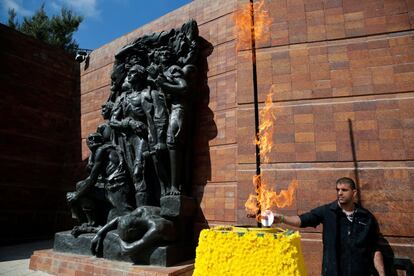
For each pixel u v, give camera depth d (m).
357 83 5.19
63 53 10.53
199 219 6.03
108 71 9.32
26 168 9.22
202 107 6.53
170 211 5.56
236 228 2.60
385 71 5.10
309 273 4.73
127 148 6.54
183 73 6.18
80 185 6.50
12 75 9.21
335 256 3.20
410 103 4.86
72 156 9.90
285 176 5.20
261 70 5.74
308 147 5.20
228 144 6.00
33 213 9.20
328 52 5.45
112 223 5.80
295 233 2.46
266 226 3.03
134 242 5.12
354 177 4.87
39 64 9.87
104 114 7.33
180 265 5.05
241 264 2.33
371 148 4.89
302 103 5.39
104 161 6.68
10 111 9.05
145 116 6.40
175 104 6.10
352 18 5.46
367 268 3.14
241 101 5.74
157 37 6.88
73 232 6.23
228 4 6.62
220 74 6.42
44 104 9.83
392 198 4.63
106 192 6.54
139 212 5.48
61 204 9.69
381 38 5.23
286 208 5.08
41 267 5.98
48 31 20.30
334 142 5.09
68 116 10.37
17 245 8.40
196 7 7.24
